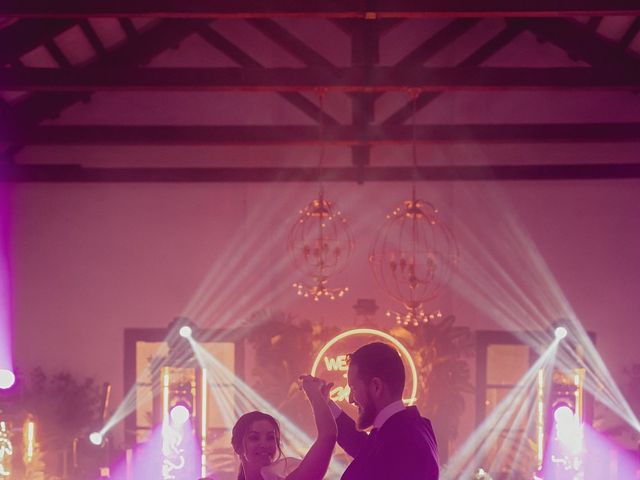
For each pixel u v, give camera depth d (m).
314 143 10.12
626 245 12.15
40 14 6.72
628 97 12.00
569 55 11.61
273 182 12.28
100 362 12.34
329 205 9.44
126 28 10.94
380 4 6.80
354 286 12.12
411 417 2.97
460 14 6.79
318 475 2.80
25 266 12.38
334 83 8.34
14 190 12.41
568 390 10.75
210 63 12.08
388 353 3.03
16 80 8.23
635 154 12.10
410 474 2.80
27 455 10.10
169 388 10.95
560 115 12.06
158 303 12.35
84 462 11.50
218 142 10.13
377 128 10.12
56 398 11.65
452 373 10.67
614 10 6.64
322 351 10.52
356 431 3.32
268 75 8.31
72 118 12.16
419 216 9.13
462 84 8.34
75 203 12.45
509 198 12.21
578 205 12.20
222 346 13.05
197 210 12.38
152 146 12.36
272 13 6.84
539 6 6.73
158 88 8.27
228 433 11.93
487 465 11.39
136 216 12.43
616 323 12.09
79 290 12.39
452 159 12.23
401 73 8.34
